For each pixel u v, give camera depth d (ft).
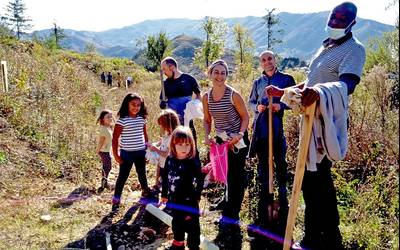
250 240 15.07
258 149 16.65
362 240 13.84
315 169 11.25
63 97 34.86
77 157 23.93
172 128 18.71
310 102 10.03
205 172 19.52
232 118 16.08
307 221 13.11
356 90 24.66
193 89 20.44
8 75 36.37
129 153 18.58
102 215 17.65
